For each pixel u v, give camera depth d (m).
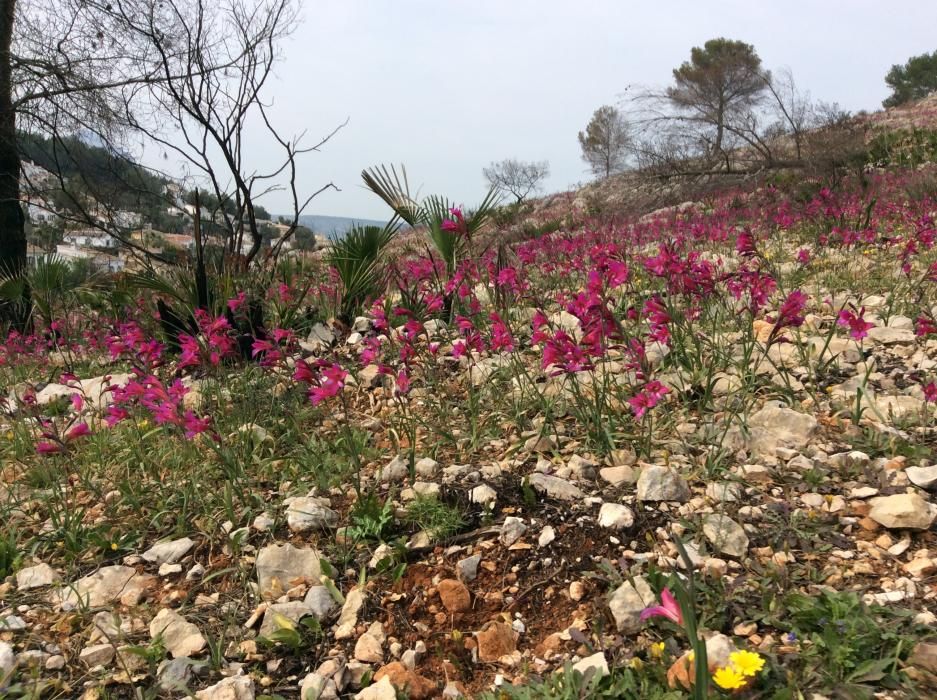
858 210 9.73
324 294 6.73
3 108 9.58
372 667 2.31
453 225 5.54
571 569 2.59
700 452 3.26
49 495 3.57
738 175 18.83
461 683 2.22
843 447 3.20
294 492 3.33
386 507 2.98
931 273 5.15
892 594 2.26
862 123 19.08
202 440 3.56
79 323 7.18
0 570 2.99
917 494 2.73
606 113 40.75
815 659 2.00
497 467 3.31
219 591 2.75
